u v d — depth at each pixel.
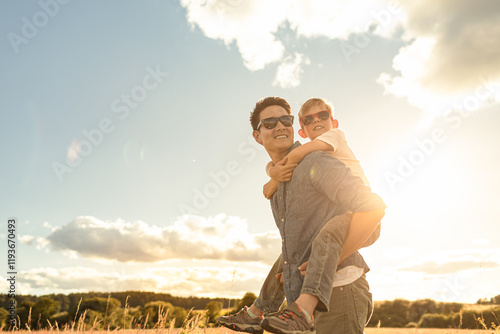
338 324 1.73
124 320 3.74
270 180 2.10
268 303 2.20
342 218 1.68
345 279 1.77
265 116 2.22
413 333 19.89
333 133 2.34
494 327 3.97
